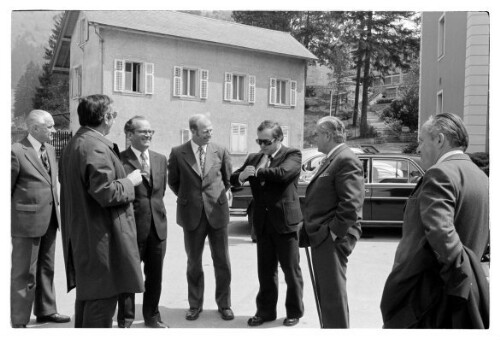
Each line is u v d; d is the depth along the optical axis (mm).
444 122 2773
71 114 25984
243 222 10086
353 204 3432
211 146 4723
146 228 4152
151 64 23234
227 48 25734
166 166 4383
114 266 3209
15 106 50531
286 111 28359
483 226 2676
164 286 5695
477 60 13047
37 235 4168
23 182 4160
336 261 3537
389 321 2762
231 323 4430
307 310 4816
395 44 41906
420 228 2697
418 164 8328
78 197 3178
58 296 5273
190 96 24609
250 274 6195
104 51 22047
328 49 41906
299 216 4348
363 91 42031
